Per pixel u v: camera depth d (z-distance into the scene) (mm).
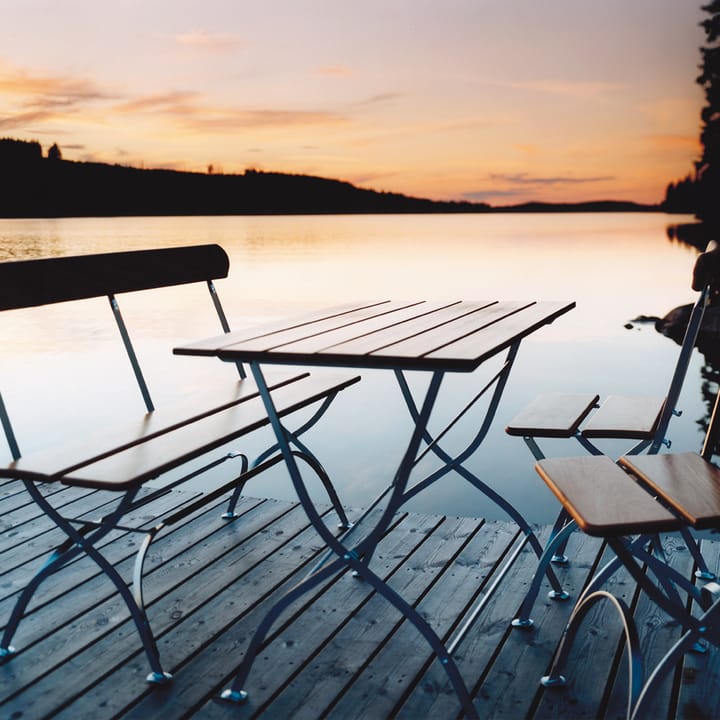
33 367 11133
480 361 1870
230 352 2051
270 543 3248
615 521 1647
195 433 2520
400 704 2156
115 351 12297
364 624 2572
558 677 2205
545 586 2824
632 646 1807
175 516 2408
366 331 2373
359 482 6051
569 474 1996
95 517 3539
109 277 3012
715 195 25172
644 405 2957
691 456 2143
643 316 15062
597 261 23000
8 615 2658
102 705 2166
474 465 6547
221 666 2342
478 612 2373
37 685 2264
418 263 22297
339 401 9086
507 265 22094
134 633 2541
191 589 2842
